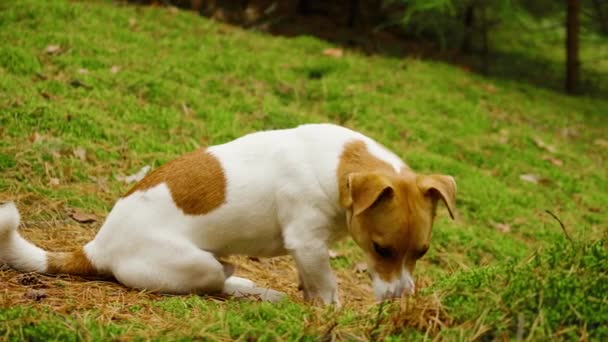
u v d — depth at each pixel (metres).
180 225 4.59
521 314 3.47
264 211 4.62
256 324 3.71
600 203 8.39
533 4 12.29
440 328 3.58
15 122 6.78
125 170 6.68
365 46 11.93
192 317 3.97
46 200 5.83
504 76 12.35
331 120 8.84
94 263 4.68
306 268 4.54
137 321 3.90
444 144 8.96
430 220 4.28
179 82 8.63
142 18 10.38
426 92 10.17
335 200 4.48
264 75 9.45
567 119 10.85
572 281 3.56
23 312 3.66
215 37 10.21
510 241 7.15
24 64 7.87
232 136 7.74
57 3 9.66
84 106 7.46
